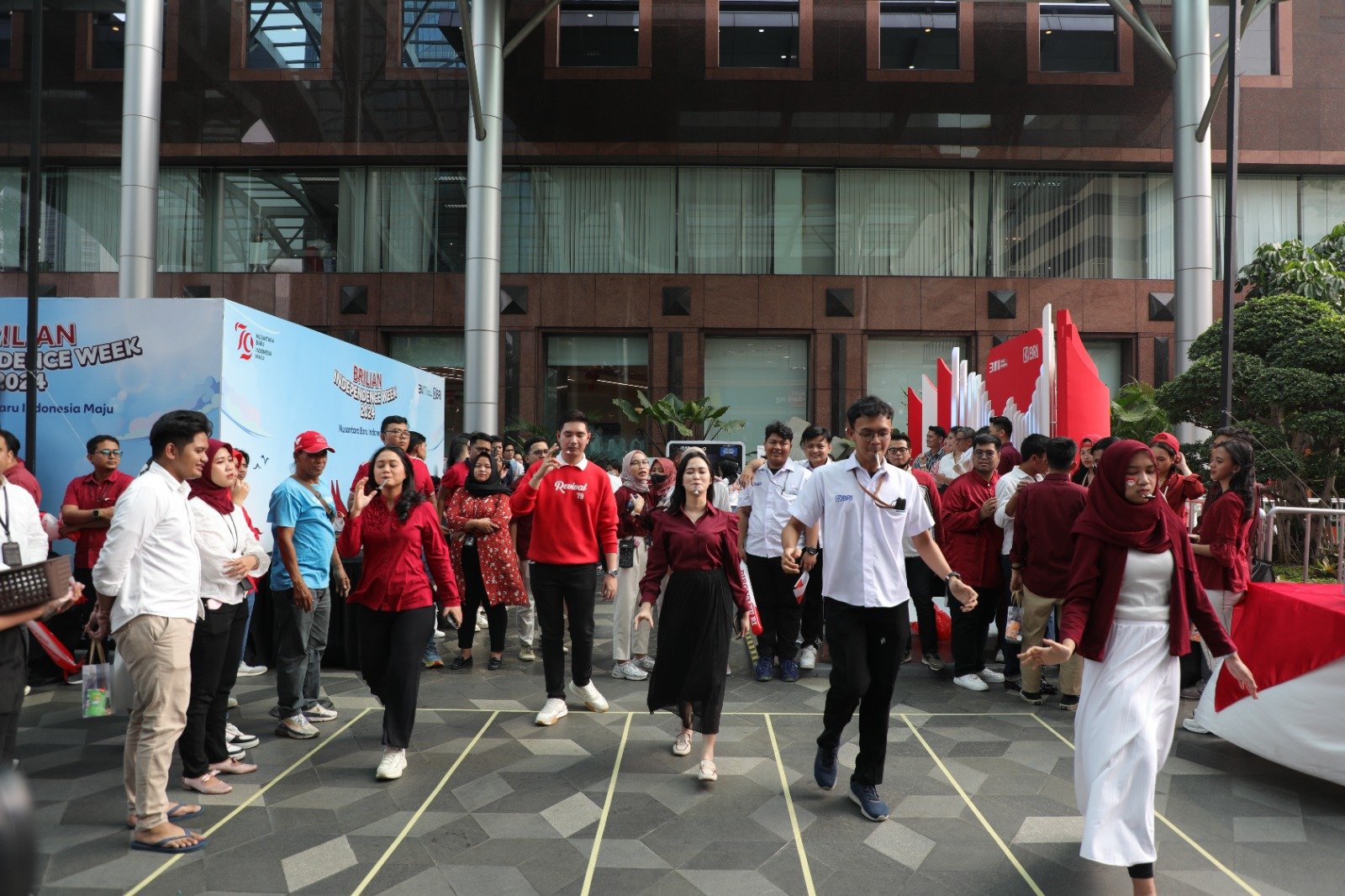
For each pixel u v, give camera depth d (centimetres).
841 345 1673
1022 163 1670
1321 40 1633
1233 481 452
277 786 386
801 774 407
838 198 1712
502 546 624
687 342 1677
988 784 394
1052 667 598
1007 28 1638
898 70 1641
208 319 563
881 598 354
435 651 634
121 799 368
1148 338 1650
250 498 585
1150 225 1694
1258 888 297
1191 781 399
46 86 1675
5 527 354
